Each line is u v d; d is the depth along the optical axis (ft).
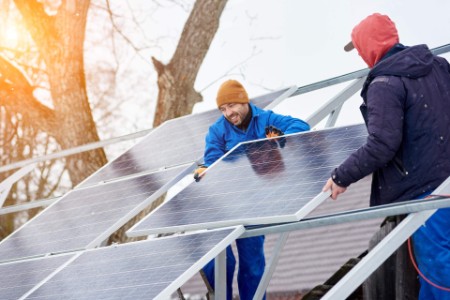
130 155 25.77
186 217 17.57
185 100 43.57
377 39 16.70
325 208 31.04
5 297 18.51
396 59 16.17
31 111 43.62
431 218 16.15
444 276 16.01
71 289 16.99
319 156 17.70
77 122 42.63
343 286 14.92
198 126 25.63
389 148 15.66
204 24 43.52
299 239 31.32
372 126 15.78
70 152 30.14
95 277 17.13
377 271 19.56
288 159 18.15
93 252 18.84
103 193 23.12
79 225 21.48
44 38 42.91
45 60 43.04
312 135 18.92
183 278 15.16
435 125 15.97
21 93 44.06
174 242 17.04
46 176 58.29
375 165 15.74
